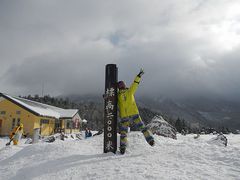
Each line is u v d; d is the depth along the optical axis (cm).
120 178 471
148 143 727
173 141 1030
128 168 524
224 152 614
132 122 718
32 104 3650
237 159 556
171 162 556
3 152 1012
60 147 778
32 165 659
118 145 835
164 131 1373
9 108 3319
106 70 761
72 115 3981
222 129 4922
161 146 775
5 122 3300
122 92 725
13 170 665
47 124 3569
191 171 492
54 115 3697
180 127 4866
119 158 625
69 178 517
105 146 721
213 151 627
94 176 504
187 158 584
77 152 740
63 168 591
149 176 466
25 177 596
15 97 3541
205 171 490
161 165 537
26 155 781
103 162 595
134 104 714
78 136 2519
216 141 983
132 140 829
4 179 612
